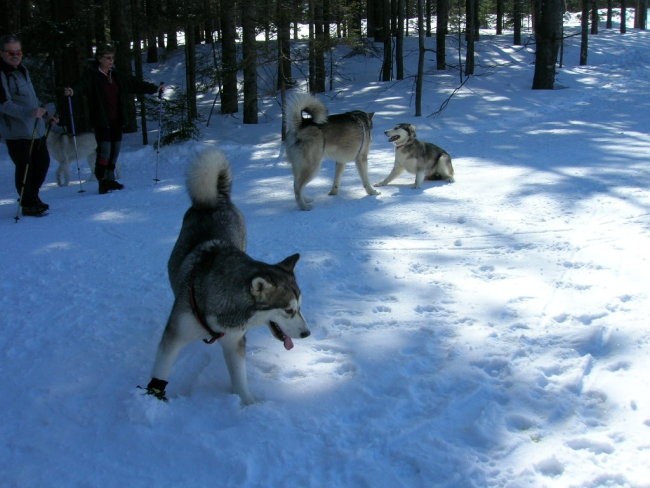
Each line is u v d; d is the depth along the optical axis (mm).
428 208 6738
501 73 21188
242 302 2934
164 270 5195
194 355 3691
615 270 4492
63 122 9875
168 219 6910
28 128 6910
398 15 19953
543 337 3617
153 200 8031
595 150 9352
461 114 14531
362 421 2916
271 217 6809
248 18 12891
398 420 2900
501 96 16984
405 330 3848
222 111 16484
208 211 3744
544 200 6602
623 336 3496
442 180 8250
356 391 3172
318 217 6684
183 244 3576
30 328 4102
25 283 4984
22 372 3502
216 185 3805
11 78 6848
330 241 5789
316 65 18406
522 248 5227
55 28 14539
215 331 3039
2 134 6949
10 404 3162
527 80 19906
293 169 7148
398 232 5953
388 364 3426
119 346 3807
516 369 3275
